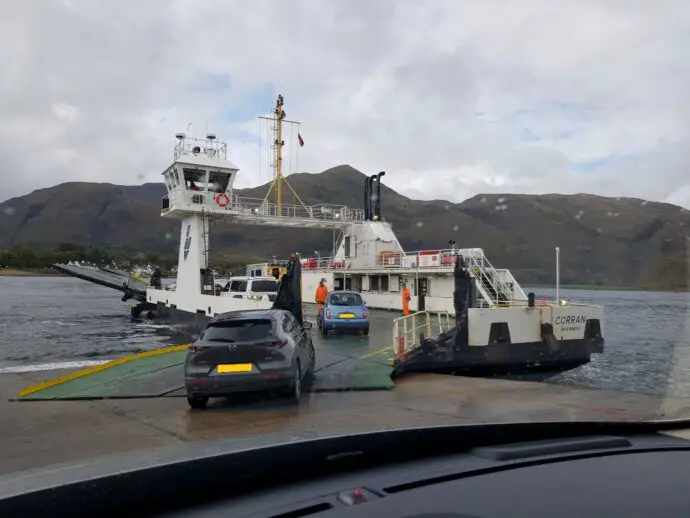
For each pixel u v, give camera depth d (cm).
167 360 1370
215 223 2695
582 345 1420
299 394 968
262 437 247
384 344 1516
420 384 1128
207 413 891
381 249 2828
